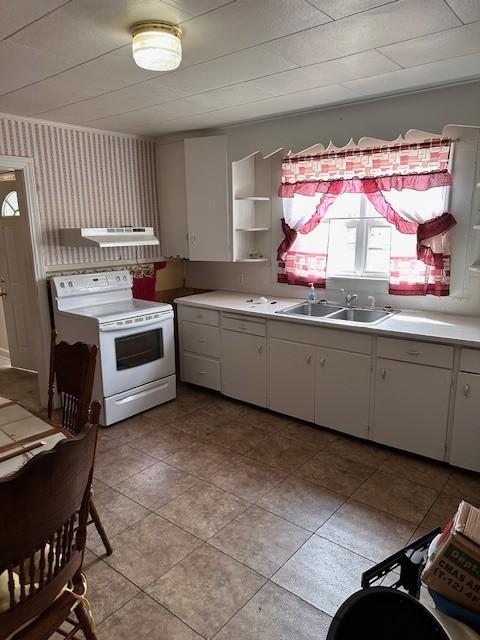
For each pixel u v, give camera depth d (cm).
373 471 278
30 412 189
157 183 441
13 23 179
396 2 167
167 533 224
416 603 106
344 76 256
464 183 298
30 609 117
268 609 179
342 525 228
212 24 184
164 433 332
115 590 189
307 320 319
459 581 117
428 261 319
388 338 285
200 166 394
